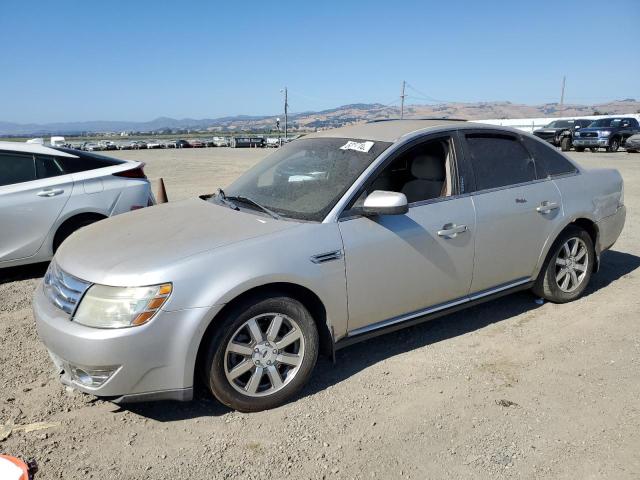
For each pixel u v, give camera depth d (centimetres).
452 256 390
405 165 402
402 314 381
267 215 360
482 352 397
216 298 296
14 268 645
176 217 376
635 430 299
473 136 423
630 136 2511
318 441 295
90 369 287
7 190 576
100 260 312
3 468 270
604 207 497
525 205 432
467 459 278
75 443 296
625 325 439
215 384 308
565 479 262
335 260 336
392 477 266
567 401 330
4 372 376
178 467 275
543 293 475
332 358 350
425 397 337
